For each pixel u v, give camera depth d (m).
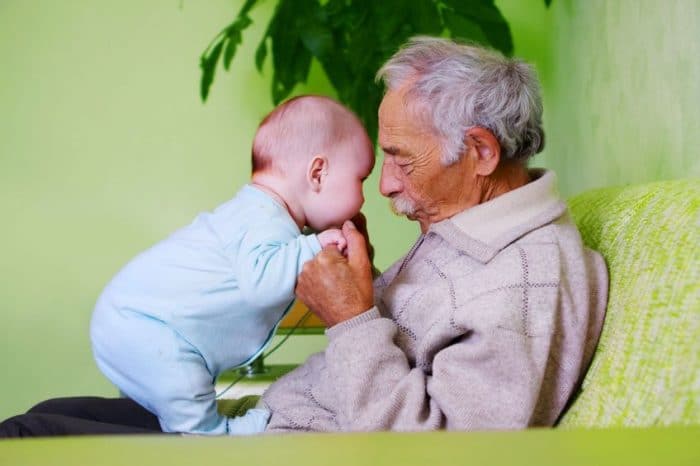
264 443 0.42
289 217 1.47
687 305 1.05
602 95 2.33
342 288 1.29
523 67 1.43
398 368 1.25
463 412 1.19
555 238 1.33
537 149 1.43
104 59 3.29
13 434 1.28
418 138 1.38
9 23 3.29
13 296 3.33
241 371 2.14
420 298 1.33
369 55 2.75
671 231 1.22
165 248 1.47
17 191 3.31
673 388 0.96
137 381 1.43
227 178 3.31
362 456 0.39
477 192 1.40
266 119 1.54
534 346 1.22
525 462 0.38
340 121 1.52
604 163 2.32
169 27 3.29
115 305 1.45
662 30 1.78
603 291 1.33
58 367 3.35
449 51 1.39
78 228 3.32
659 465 0.38
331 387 1.38
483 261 1.31
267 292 1.36
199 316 1.41
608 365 1.16
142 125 3.31
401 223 3.22
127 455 0.40
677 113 1.68
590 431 0.44
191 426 1.42
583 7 2.57
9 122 3.30
